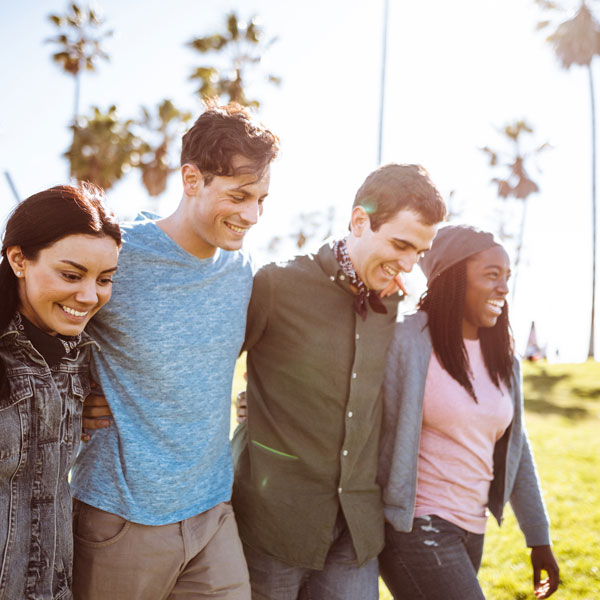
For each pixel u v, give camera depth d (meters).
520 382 3.08
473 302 2.92
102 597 2.46
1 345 2.00
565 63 35.62
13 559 1.97
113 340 2.44
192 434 2.50
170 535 2.47
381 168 2.73
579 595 5.01
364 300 2.78
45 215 1.98
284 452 2.79
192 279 2.54
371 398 2.81
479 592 2.76
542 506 3.18
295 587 2.81
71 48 32.97
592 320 36.00
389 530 2.88
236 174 2.38
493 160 44.34
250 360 2.95
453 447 2.89
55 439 2.08
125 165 29.31
